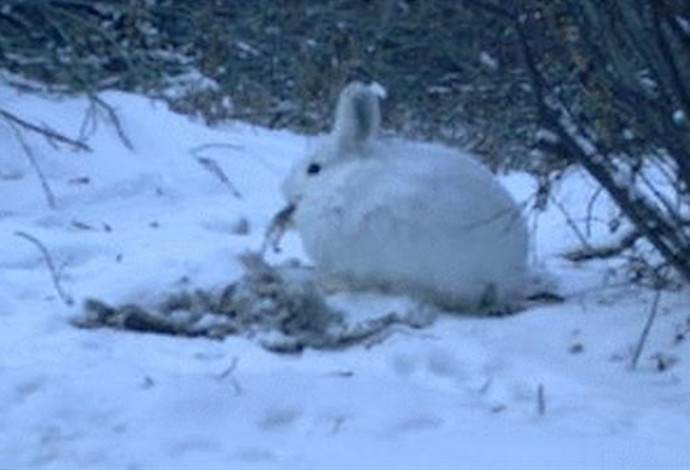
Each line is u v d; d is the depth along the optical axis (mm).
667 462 5910
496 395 6836
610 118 7324
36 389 6691
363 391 6641
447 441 6188
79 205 10945
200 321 7824
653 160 8297
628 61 7152
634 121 7293
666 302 8031
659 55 6992
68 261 9078
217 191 11836
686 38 6898
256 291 8070
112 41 15633
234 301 8047
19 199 10883
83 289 8297
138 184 11406
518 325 7836
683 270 7355
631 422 6434
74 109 12844
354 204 8148
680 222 7332
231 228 10445
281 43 17344
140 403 6492
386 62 17438
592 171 7188
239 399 6520
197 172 12023
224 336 7707
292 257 9227
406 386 6766
